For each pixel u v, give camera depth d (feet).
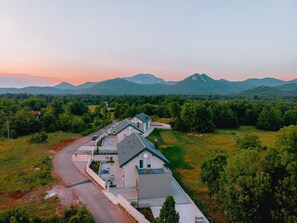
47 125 244.63
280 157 73.10
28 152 159.84
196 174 130.62
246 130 293.64
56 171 125.80
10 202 92.07
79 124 240.32
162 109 357.00
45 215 82.58
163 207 67.26
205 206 93.76
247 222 72.59
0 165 132.05
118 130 182.80
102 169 127.65
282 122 298.56
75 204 91.35
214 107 312.71
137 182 100.48
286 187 70.08
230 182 78.18
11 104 325.42
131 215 84.69
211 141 218.18
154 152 106.01
